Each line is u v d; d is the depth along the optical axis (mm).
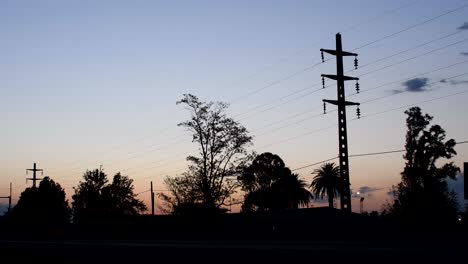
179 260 29469
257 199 98375
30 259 38875
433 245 30203
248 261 26062
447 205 65812
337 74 43250
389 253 22688
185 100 75000
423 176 71438
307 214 66688
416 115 73500
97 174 112562
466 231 50469
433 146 72312
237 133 76062
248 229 70562
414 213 65062
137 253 32031
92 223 95188
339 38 44156
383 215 71125
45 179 117188
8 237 98125
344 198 41000
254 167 78562
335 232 49062
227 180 75438
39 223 112000
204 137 75250
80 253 36094
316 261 22938
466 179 36500
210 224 73688
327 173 94812
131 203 112688
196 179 74938
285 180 100750
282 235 61688
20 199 115500
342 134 41938
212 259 27719
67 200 119438
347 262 21891
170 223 77250
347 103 42938
